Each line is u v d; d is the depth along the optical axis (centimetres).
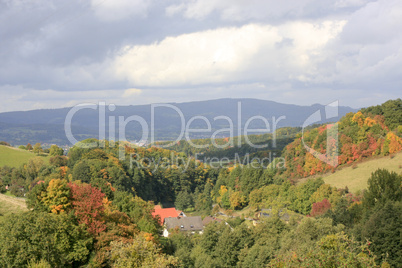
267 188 11531
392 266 3925
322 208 8500
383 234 4088
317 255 2306
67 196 4281
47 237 3381
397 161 10131
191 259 5197
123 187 11338
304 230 4753
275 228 5781
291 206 9906
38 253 3253
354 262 2186
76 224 4009
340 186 9856
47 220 3553
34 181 10831
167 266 2986
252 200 11550
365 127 11719
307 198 9631
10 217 3481
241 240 5538
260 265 4628
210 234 5716
